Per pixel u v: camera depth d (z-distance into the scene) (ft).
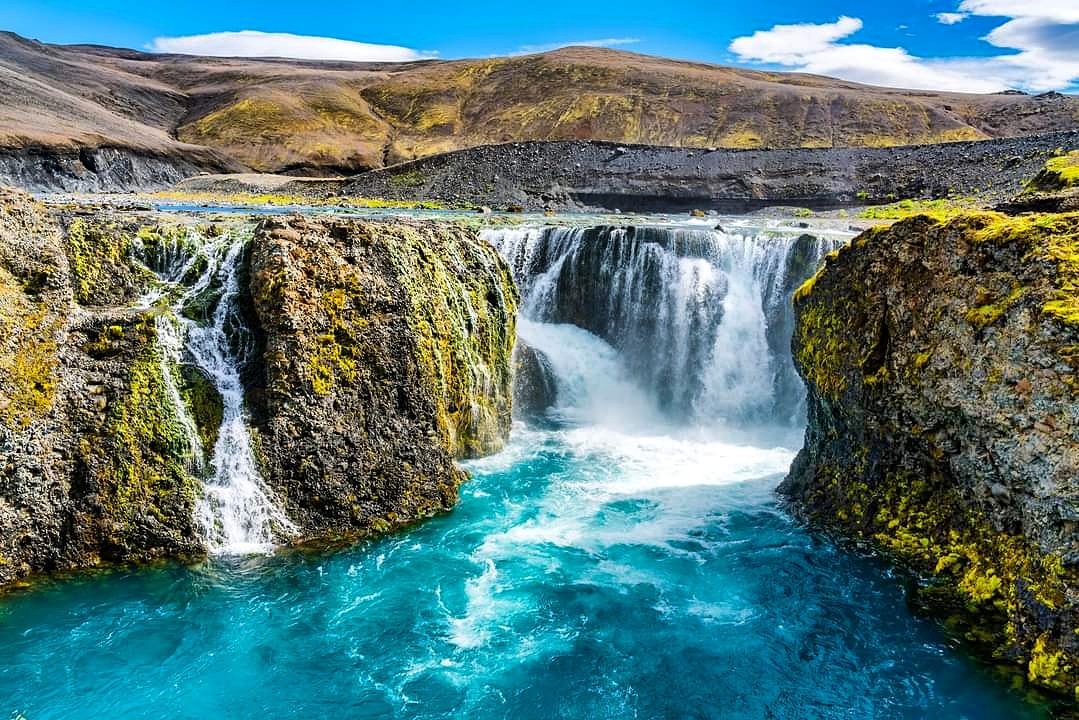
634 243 110.01
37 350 59.62
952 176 204.23
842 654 50.34
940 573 53.72
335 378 65.51
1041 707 42.47
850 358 62.28
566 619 54.80
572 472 80.94
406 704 46.55
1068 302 43.16
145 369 62.23
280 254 65.51
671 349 107.34
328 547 61.98
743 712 46.03
